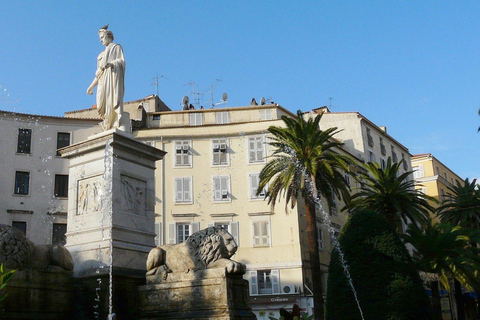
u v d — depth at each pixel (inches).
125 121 543.2
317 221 1797.5
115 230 480.7
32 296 400.2
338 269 723.4
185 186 1776.6
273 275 1684.3
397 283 681.0
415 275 700.0
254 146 1809.8
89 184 511.8
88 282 449.4
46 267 426.6
